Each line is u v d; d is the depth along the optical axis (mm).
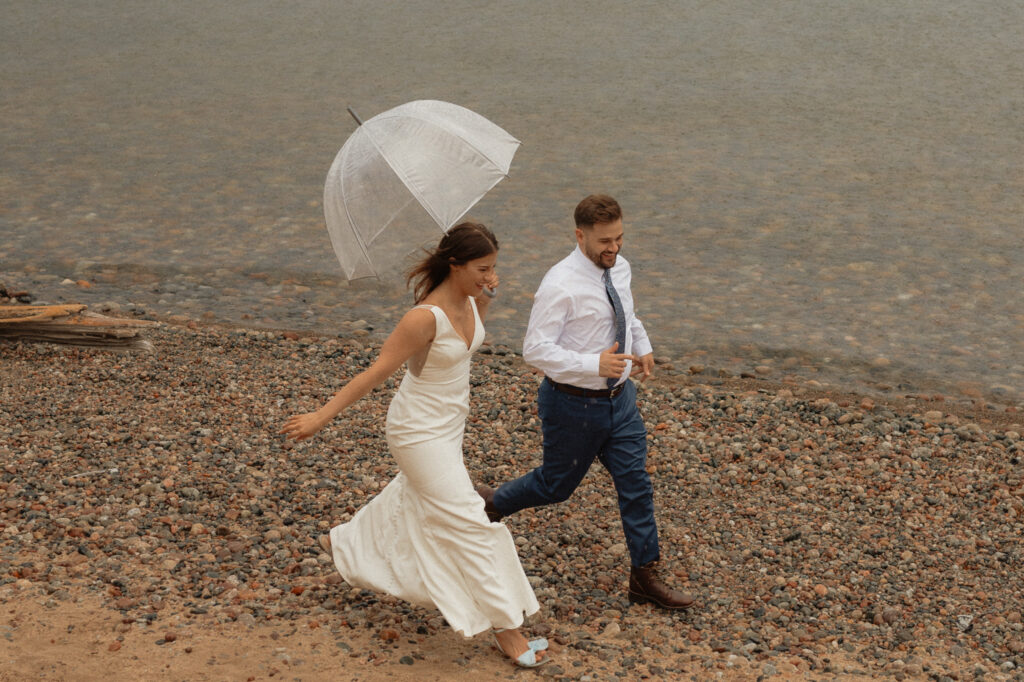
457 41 27188
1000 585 5695
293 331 10109
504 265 12594
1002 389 9109
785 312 11109
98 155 17922
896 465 7301
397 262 4320
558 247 13305
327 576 5215
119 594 4871
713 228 14016
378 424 7594
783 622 5254
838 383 9203
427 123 4375
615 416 5020
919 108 20312
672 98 21531
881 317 10984
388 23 29562
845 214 14562
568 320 4863
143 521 5684
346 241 4367
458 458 4473
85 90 23141
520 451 7371
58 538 5406
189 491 6129
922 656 4969
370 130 4406
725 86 22344
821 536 6203
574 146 18281
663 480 6992
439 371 4320
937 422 8102
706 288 11859
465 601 4445
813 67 23594
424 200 4184
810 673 4723
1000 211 14594
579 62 24703
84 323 8695
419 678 4328
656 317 10930
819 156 17484
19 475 6246
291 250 13148
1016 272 12367
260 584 5090
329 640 4621
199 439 7035
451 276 4301
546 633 4941
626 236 13711
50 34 29422
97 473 6328
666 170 16781
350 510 6082
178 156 17875
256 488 6305
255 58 26156
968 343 10273
